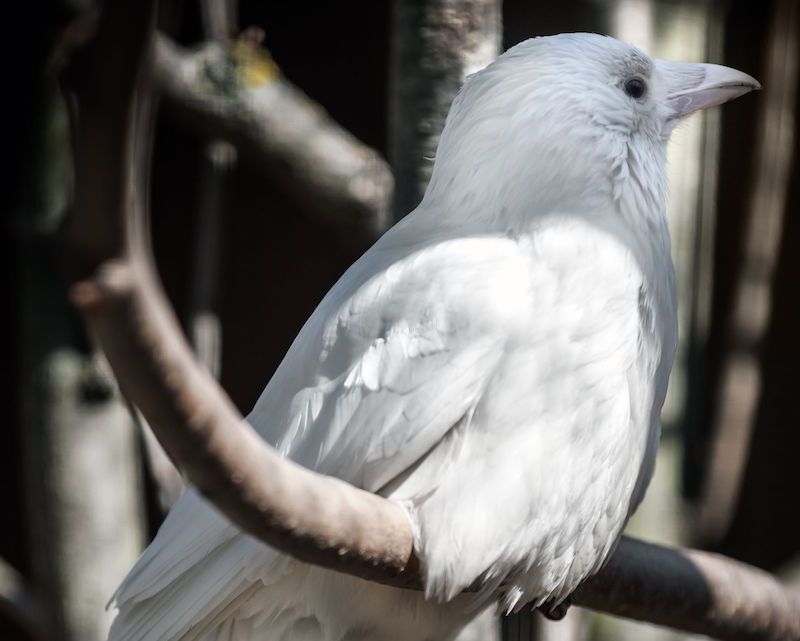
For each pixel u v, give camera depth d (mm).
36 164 10617
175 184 22828
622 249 7094
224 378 23672
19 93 21609
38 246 10719
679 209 10914
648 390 7301
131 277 3578
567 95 7328
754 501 24547
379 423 6812
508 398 6750
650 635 11000
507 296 6820
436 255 7020
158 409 4020
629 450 7164
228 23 10430
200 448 4246
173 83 9898
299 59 22578
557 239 6973
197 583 6996
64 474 10828
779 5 12805
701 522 12438
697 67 8023
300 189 10109
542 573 7016
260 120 9969
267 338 23812
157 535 7219
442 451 6824
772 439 24484
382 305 7008
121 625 7250
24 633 20859
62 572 10914
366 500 5359
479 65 8391
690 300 11125
